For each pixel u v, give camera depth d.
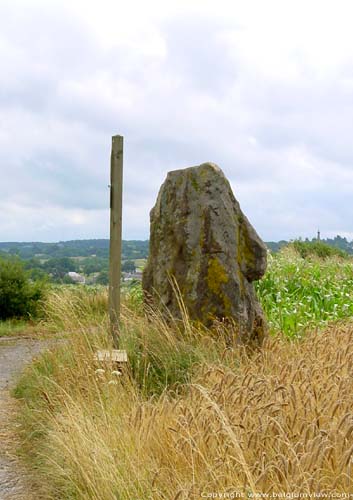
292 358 6.84
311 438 3.93
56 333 9.62
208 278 7.97
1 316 14.73
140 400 6.18
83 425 5.14
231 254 8.03
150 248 8.88
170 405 5.17
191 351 7.25
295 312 10.46
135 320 8.28
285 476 3.49
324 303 12.00
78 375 6.52
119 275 7.85
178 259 8.32
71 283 14.92
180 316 8.11
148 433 4.67
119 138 7.93
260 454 3.90
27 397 7.08
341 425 3.90
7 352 10.70
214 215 8.10
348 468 3.48
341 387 4.77
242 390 4.73
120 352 7.25
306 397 4.49
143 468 4.35
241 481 3.71
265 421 4.16
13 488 4.98
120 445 4.69
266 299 11.92
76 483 4.65
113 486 4.30
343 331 7.99
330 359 6.28
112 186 7.91
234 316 7.85
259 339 8.11
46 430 5.77
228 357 7.15
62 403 6.18
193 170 8.41
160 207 8.66
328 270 15.48
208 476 3.88
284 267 14.80
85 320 9.24
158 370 7.07
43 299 14.81
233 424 4.18
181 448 4.24
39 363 8.06
